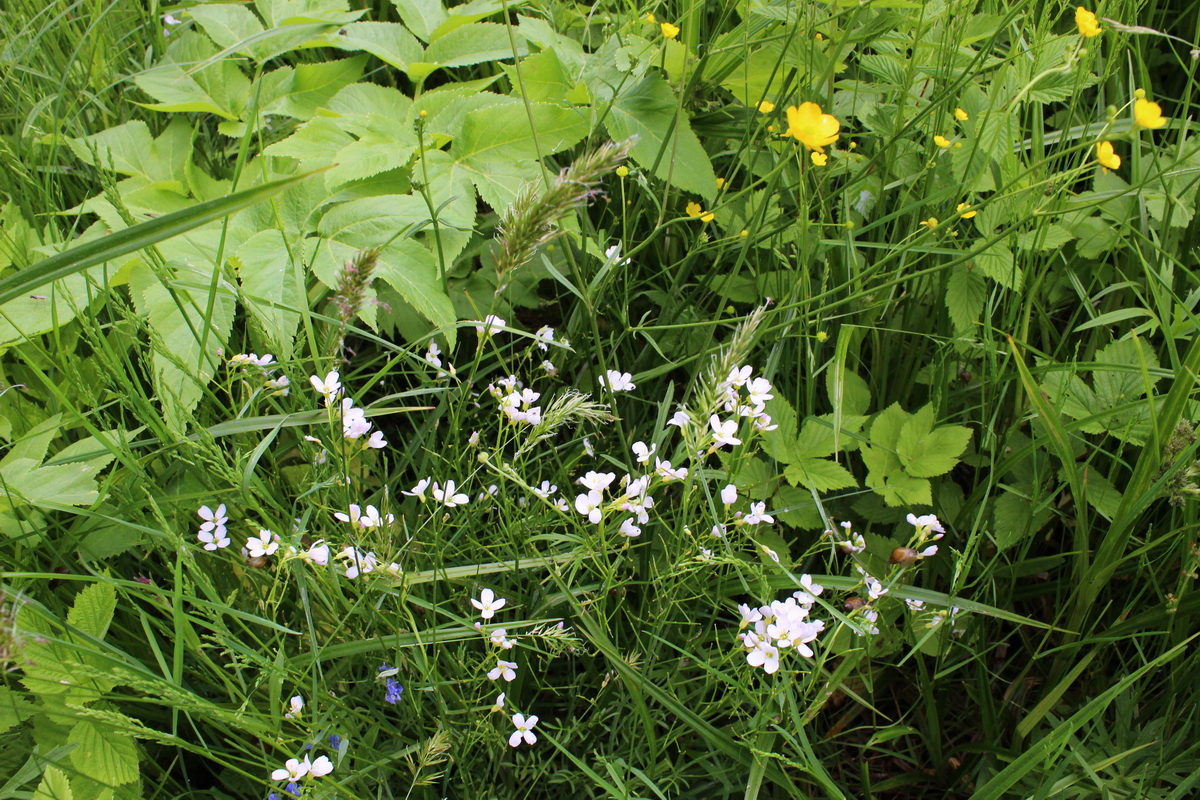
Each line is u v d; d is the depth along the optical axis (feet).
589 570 2.40
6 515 2.29
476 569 2.27
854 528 2.74
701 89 3.04
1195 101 3.30
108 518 2.17
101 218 2.65
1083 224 2.83
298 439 2.49
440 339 2.89
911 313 2.81
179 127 2.94
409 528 2.54
